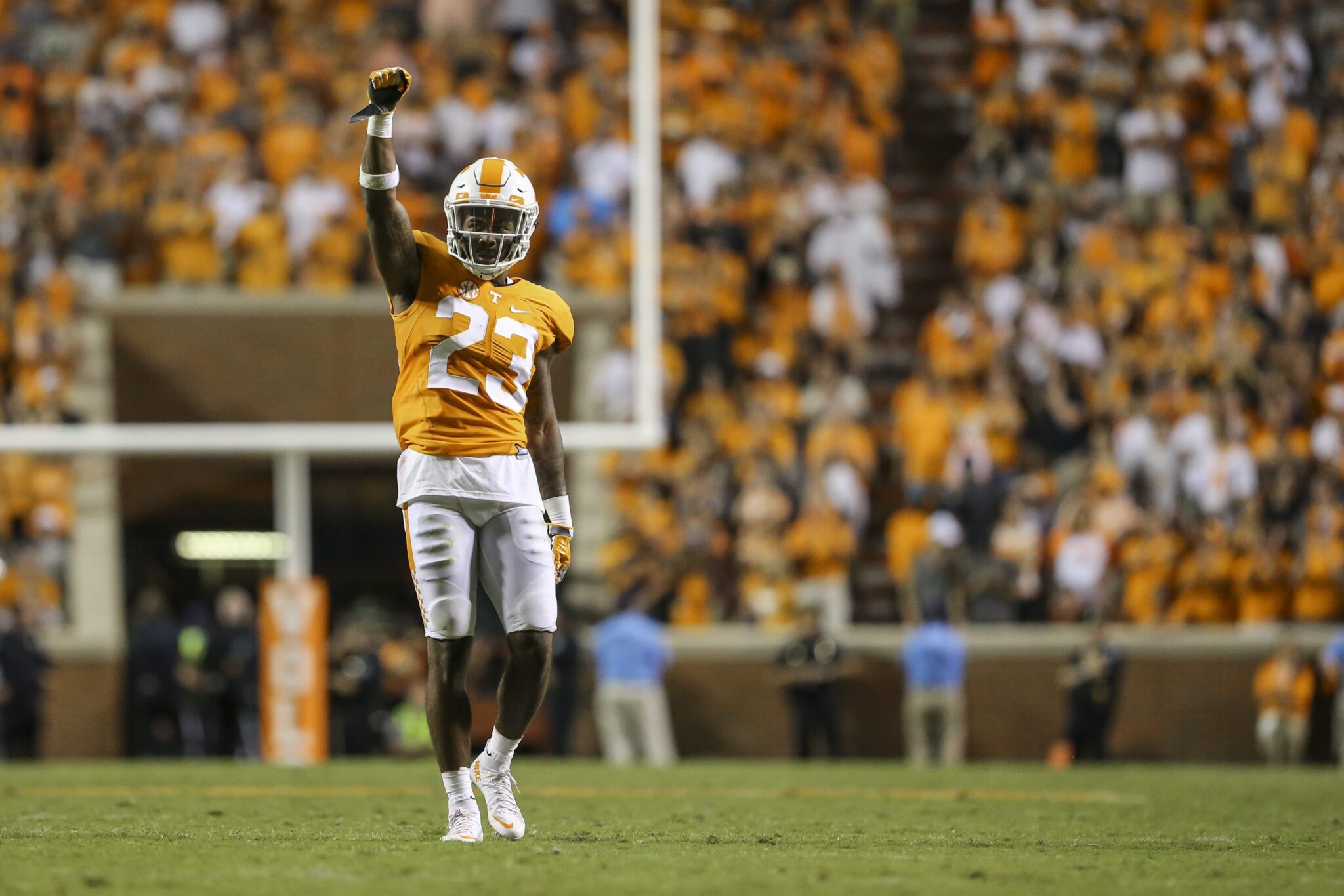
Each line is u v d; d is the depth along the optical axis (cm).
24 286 4853
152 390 4838
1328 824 2406
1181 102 6806
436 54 5331
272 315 4872
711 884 1502
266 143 5053
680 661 5472
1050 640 5397
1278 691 5262
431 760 4791
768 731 5450
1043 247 6312
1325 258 6475
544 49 5356
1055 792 3256
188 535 6128
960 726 5194
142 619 5366
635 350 4931
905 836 2089
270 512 6125
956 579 5478
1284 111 6850
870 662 5475
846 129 6662
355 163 5066
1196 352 6047
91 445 4797
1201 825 2345
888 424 6225
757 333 6172
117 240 4894
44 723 5312
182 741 5388
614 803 2764
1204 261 6488
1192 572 5612
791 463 5772
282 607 4631
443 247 1820
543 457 1873
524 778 3766
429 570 1775
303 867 1589
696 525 5628
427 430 1775
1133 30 6988
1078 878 1597
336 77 5203
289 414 4841
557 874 1553
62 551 5372
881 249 6366
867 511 6009
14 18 5081
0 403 4800
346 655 5375
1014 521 5581
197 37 5159
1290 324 6312
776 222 6316
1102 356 6047
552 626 1798
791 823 2280
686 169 6253
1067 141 6706
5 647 5100
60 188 4931
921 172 6900
